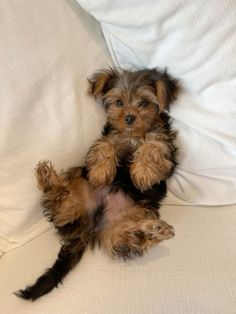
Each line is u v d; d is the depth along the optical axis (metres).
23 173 0.39
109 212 0.43
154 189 0.43
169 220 0.40
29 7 0.35
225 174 0.41
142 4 0.34
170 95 0.39
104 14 0.36
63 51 0.37
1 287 0.36
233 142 0.38
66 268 0.36
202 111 0.39
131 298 0.32
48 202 0.40
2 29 0.34
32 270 0.37
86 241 0.39
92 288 0.34
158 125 0.43
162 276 0.34
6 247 0.40
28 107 0.36
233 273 0.33
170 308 0.31
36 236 0.41
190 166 0.42
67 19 0.37
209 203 0.42
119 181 0.44
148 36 0.36
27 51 0.35
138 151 0.43
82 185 0.43
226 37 0.34
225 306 0.31
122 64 0.42
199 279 0.33
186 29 0.34
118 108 0.42
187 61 0.37
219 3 0.33
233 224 0.38
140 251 0.36
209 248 0.36
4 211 0.39
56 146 0.39
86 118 0.40
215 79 0.36
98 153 0.42
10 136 0.36
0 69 0.35
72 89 0.38
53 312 0.32
